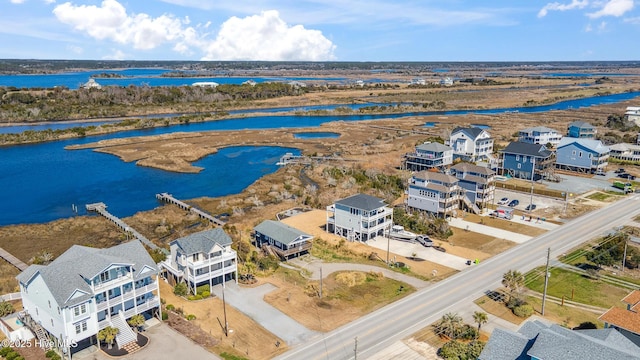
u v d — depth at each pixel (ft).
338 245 262.47
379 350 164.76
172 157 483.51
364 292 209.97
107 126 648.38
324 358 160.35
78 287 156.15
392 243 268.62
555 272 228.63
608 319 156.15
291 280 221.66
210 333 175.94
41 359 158.10
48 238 279.28
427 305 197.16
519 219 307.37
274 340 171.73
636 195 355.97
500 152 430.20
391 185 378.53
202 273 205.57
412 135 610.65
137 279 173.37
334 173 408.26
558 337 129.18
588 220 302.66
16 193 372.17
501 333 141.59
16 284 214.28
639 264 233.35
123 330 168.55
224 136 603.26
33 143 566.36
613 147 479.82
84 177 418.72
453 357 155.53
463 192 323.57
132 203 349.00
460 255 250.98
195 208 332.80
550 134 509.76
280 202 346.74
